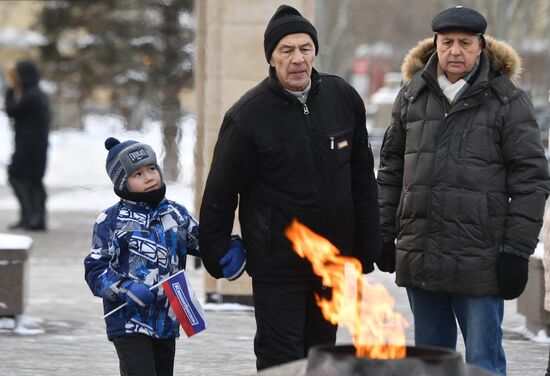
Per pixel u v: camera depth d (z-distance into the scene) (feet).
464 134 38.52
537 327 58.59
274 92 36.96
